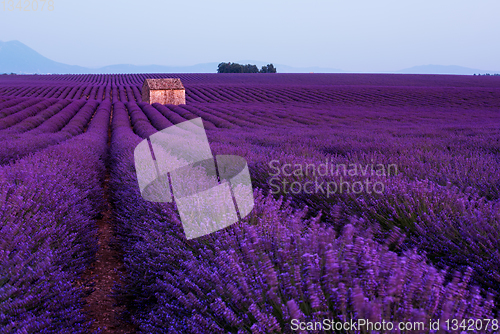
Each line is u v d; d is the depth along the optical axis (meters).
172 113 29.42
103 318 2.60
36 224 2.71
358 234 2.17
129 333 2.40
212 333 1.56
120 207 4.41
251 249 1.96
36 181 3.56
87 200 4.36
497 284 1.95
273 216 2.53
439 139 9.49
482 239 2.21
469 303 1.31
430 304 1.30
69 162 5.63
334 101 46.28
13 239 2.35
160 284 2.14
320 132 14.03
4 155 6.98
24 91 56.06
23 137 11.46
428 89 57.44
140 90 64.06
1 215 2.61
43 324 1.79
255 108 36.31
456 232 2.41
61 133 14.58
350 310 1.33
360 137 10.87
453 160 5.36
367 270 1.45
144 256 2.72
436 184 3.75
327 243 1.81
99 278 3.26
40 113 26.03
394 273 1.42
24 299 1.84
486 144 7.52
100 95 53.47
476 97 45.00
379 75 108.00
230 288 1.60
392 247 2.60
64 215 3.36
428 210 2.77
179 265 2.29
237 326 1.54
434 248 2.37
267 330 1.38
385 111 33.28
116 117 24.89
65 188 3.84
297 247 1.89
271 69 144.12
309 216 3.51
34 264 2.20
